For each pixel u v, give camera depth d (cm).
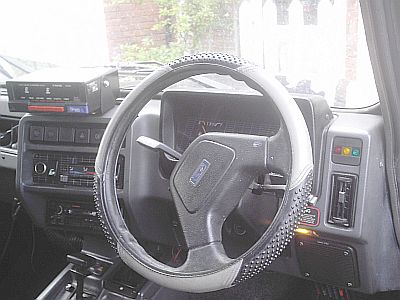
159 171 170
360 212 154
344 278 169
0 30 215
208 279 123
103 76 181
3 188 221
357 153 152
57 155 188
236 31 181
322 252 166
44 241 235
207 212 129
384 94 147
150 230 188
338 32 166
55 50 209
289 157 121
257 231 161
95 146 182
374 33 141
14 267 237
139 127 174
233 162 127
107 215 137
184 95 161
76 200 191
